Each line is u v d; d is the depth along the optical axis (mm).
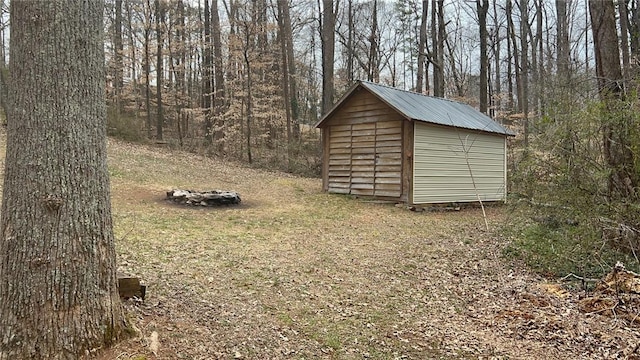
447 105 15148
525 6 24469
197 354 3561
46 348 2887
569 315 4809
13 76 3002
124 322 3396
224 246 7508
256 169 19562
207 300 4879
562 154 6281
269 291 5434
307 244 8023
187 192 11672
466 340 4336
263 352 3844
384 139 13273
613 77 6824
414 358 3957
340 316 4816
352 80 25609
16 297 2898
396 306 5195
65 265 2973
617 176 6070
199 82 29297
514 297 5480
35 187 2926
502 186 13969
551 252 6438
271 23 22359
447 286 5945
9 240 2934
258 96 23969
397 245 8156
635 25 12820
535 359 3955
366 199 13617
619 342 4172
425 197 12797
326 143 14891
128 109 25531
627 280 5227
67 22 3035
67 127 3012
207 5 23516
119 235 7641
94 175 3156
